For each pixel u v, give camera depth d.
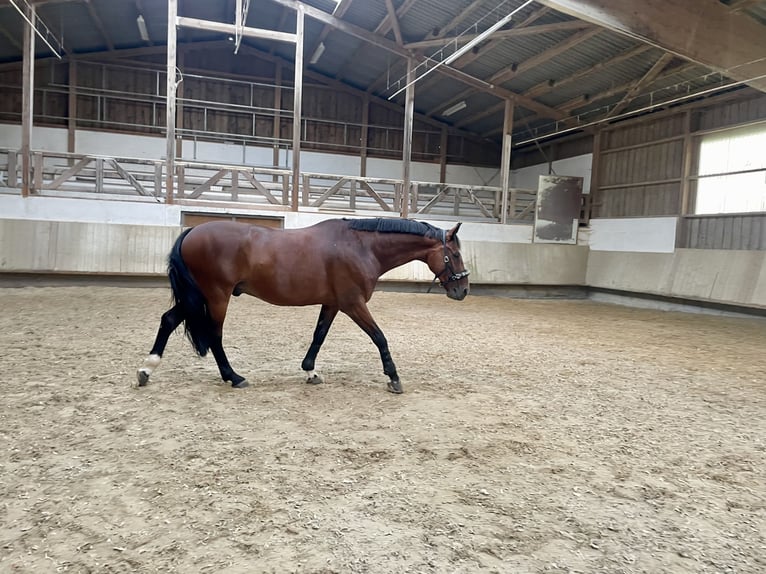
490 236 11.82
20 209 9.02
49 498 1.90
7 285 8.84
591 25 8.47
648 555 1.70
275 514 1.85
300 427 2.75
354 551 1.64
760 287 8.46
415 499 2.01
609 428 2.96
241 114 14.55
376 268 3.51
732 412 3.39
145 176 12.62
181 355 4.31
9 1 9.19
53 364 3.82
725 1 6.64
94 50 13.16
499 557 1.65
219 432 2.63
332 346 5.02
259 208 10.16
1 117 12.60
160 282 9.75
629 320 8.30
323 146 15.11
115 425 2.66
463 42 10.40
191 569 1.52
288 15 12.23
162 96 13.70
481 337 6.00
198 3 12.01
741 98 9.09
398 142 15.78
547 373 4.30
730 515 2.00
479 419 3.01
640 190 11.30
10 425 2.59
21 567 1.50
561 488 2.17
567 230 12.12
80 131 13.19
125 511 1.83
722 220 9.44
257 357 4.40
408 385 3.71
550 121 13.34
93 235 9.21
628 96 10.32
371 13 10.80
